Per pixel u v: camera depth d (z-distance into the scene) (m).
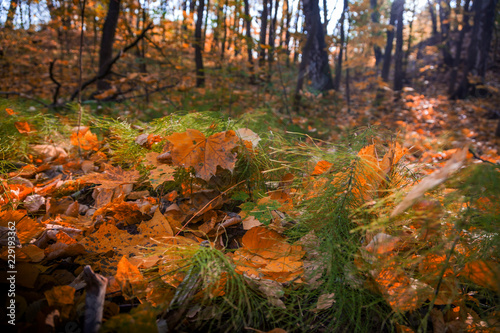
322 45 7.05
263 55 7.87
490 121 8.28
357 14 9.02
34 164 2.25
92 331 0.80
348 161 1.41
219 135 1.47
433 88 13.79
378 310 1.05
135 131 2.09
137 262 1.13
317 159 1.62
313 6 6.67
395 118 7.78
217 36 8.17
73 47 10.38
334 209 1.27
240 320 0.98
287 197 1.59
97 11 5.69
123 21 6.46
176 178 1.57
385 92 9.32
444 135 1.38
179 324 0.91
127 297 0.98
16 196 1.56
